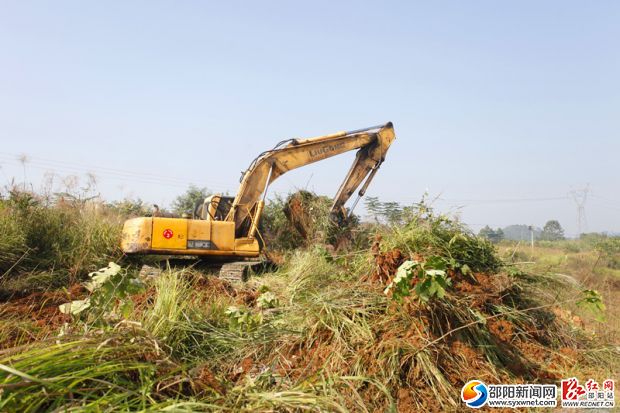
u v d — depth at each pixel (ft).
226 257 36.32
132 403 10.51
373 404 13.25
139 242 33.63
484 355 15.94
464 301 17.10
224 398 11.71
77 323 14.56
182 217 37.32
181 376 11.91
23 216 35.45
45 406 9.71
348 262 24.70
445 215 21.29
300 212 45.03
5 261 31.32
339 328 16.19
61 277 32.09
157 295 19.42
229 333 17.15
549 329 19.66
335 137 42.55
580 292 21.21
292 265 32.83
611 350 19.45
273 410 11.41
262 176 38.78
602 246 67.41
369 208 26.30
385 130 44.19
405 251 19.53
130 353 11.71
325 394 12.53
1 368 8.91
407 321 15.85
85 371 10.41
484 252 20.95
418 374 14.23
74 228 37.91
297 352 16.25
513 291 19.93
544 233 121.39
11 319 19.06
